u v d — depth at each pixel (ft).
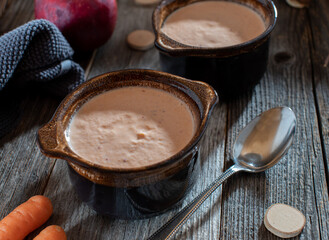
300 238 1.75
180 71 2.08
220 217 1.80
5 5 2.68
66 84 2.20
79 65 2.27
